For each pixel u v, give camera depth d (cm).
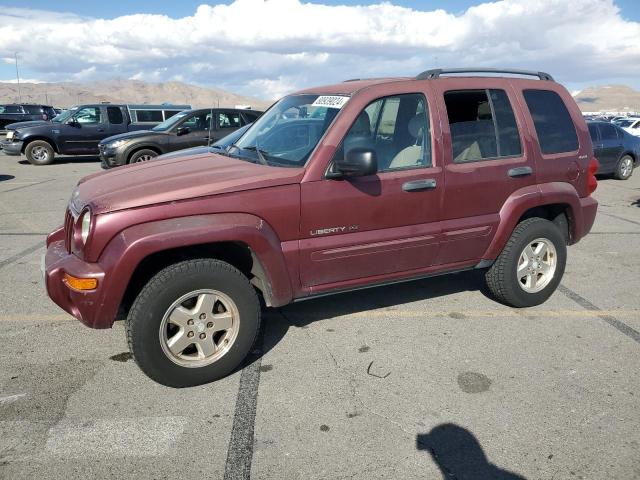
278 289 363
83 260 327
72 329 437
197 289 336
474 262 446
